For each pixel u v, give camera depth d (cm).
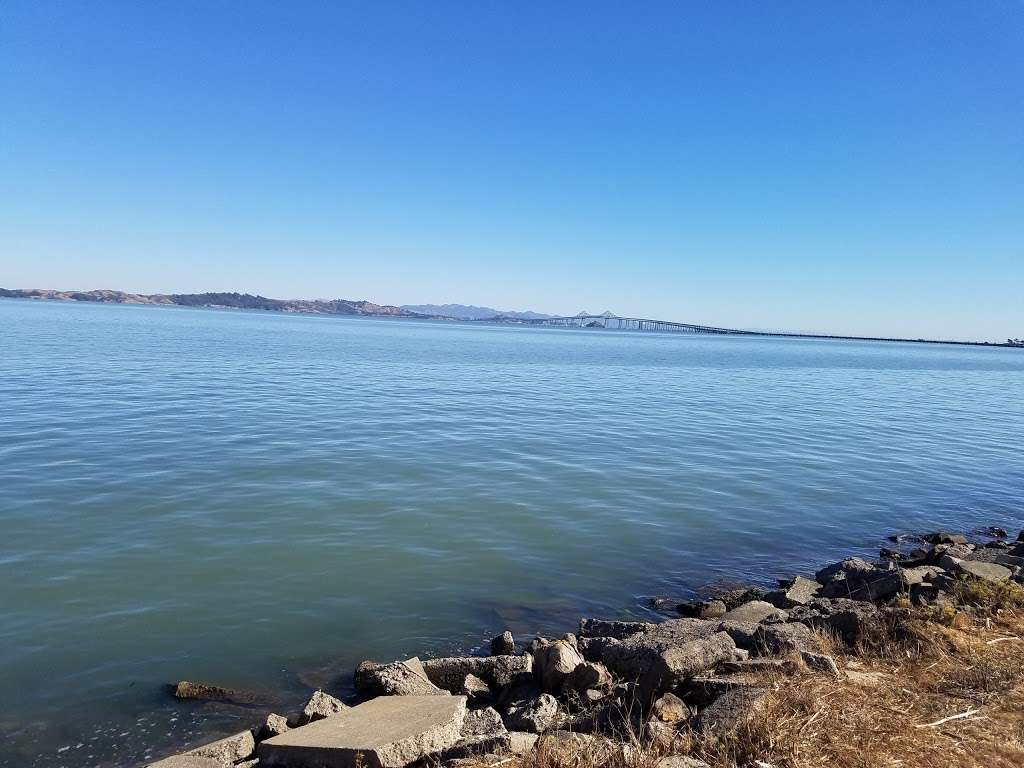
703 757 551
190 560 1242
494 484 1889
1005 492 2161
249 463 1973
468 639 1011
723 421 3409
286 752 625
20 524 1375
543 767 556
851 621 849
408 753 626
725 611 1130
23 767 681
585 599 1178
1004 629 822
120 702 804
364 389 4109
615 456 2359
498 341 14875
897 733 569
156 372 4381
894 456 2652
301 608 1079
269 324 17838
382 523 1506
